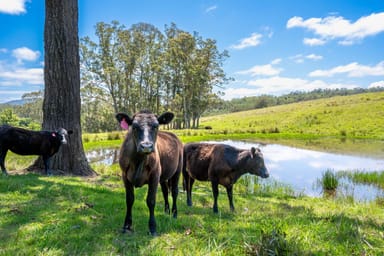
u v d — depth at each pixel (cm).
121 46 4972
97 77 4997
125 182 474
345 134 4053
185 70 5241
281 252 385
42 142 923
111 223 510
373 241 476
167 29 5159
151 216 480
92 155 1936
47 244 409
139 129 430
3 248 394
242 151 707
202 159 725
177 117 5831
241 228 522
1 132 887
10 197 610
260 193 1050
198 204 779
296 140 3462
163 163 542
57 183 755
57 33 953
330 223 562
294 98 16225
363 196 1092
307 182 1341
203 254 392
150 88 5562
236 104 15775
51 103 973
